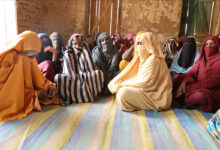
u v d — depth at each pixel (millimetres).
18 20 4070
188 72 2744
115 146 1579
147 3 5254
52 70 2930
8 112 2059
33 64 2395
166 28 5305
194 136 1771
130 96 2357
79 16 5547
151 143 1633
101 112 2346
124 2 5375
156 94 2418
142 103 2418
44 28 5391
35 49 2246
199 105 2486
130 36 4367
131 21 5453
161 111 2438
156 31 5375
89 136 1732
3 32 4066
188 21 5500
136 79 2631
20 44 2160
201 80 2586
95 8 5758
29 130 1803
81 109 2434
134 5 5336
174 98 2785
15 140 1622
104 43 3254
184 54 2959
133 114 2316
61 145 1566
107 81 3090
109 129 1885
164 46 3953
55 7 5449
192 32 5516
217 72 2420
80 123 2006
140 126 1968
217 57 2486
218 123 1701
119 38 4238
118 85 2633
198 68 2662
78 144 1592
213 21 5332
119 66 3484
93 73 2732
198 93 2393
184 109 2535
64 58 2811
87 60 2836
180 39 4137
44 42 3121
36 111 2316
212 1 5234
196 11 5391
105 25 5840
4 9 3969
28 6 4453
